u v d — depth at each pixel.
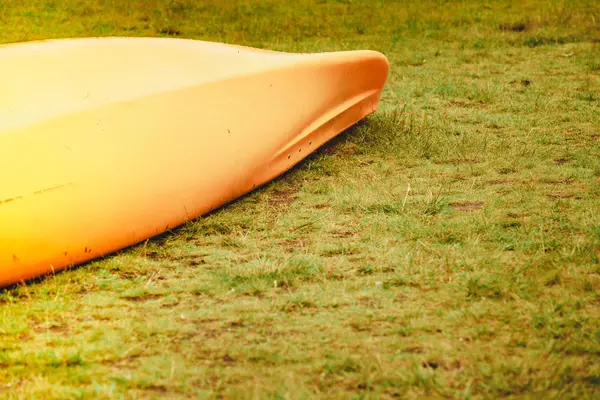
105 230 3.11
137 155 3.25
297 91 4.14
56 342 2.43
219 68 3.86
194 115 3.55
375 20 9.69
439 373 2.18
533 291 2.65
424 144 4.54
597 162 4.16
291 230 3.40
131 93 3.37
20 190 2.83
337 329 2.46
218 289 2.80
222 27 8.95
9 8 9.12
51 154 2.96
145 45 3.83
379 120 5.00
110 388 2.14
